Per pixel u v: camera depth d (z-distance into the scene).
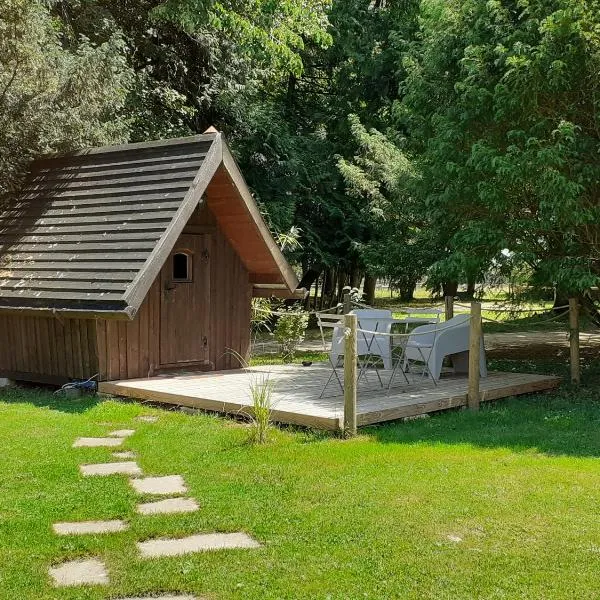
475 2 11.59
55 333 11.00
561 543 4.85
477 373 9.57
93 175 11.89
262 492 5.89
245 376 11.29
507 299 13.20
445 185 12.34
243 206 11.34
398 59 20.50
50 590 4.20
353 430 7.80
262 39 17.55
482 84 11.40
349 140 21.64
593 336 19.62
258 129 19.44
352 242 19.30
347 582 4.30
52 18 15.71
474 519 5.28
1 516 5.33
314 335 20.61
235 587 4.23
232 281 12.27
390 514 5.38
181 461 6.79
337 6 21.34
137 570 4.44
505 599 4.11
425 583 4.30
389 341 10.63
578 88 10.75
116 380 10.59
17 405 9.67
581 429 8.30
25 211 12.15
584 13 9.94
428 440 7.69
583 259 11.11
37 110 12.98
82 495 5.80
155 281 11.12
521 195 11.46
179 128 18.97
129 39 17.70
